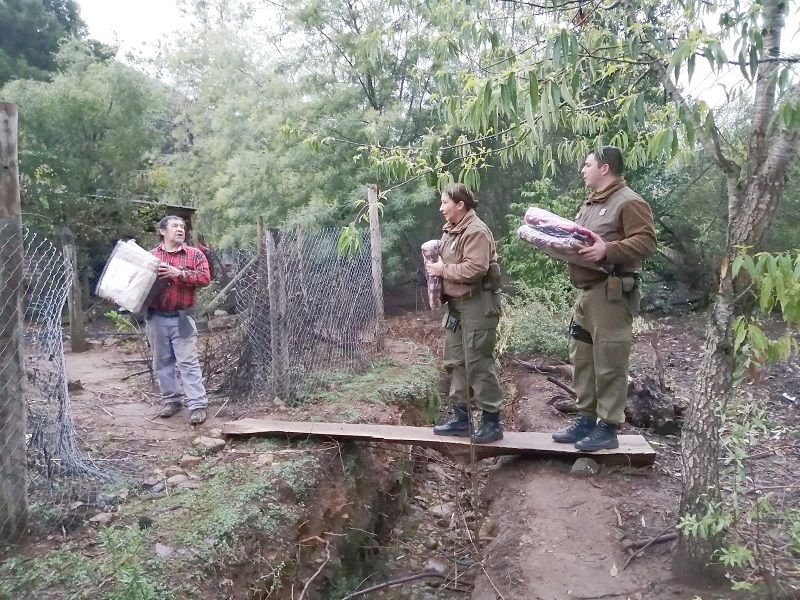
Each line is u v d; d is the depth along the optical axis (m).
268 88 12.94
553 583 3.03
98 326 10.76
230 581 2.90
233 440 4.51
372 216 7.36
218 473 3.86
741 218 2.51
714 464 2.77
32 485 3.33
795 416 5.23
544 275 9.55
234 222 13.67
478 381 4.10
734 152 2.98
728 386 2.71
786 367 6.80
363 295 7.19
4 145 2.73
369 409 5.28
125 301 4.45
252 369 5.49
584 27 3.30
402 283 13.57
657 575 2.98
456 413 4.32
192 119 20.86
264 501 3.53
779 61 2.27
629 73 3.80
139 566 2.66
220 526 3.14
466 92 3.66
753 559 2.59
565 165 11.71
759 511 2.59
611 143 4.53
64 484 3.45
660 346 8.44
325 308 6.22
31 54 18.09
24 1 17.69
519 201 12.89
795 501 3.47
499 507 4.04
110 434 4.54
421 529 4.72
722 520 2.47
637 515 3.56
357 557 4.06
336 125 11.80
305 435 4.46
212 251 10.80
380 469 4.88
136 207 12.55
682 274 11.38
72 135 11.52
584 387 4.12
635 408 5.16
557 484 3.95
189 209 12.80
